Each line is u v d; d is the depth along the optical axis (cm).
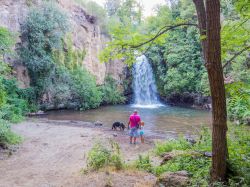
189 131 1783
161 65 3584
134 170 774
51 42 2598
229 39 620
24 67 2508
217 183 480
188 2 3056
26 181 793
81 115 2444
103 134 1595
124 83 3656
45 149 1202
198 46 3225
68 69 2934
